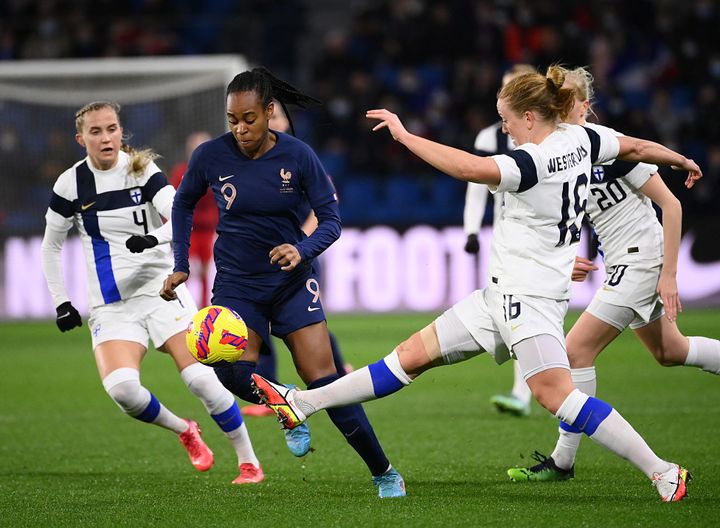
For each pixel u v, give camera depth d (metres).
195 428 21.14
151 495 18.66
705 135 66.50
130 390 19.86
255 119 17.33
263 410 29.36
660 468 16.41
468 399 32.34
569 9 73.56
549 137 16.55
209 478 20.61
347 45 75.31
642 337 20.17
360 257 58.91
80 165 20.56
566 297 16.62
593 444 23.73
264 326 18.36
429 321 54.88
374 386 16.89
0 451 24.14
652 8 74.50
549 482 19.36
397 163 68.31
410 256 58.34
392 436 25.58
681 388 33.44
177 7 79.31
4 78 56.94
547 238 16.42
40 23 74.44
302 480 20.16
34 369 40.91
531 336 16.27
